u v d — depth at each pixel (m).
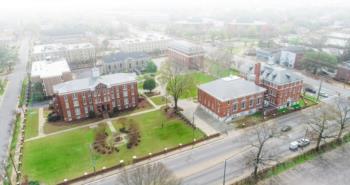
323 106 88.50
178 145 77.06
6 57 169.25
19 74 155.00
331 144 76.12
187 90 111.00
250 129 84.81
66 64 137.38
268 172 65.56
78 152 75.62
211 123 90.38
